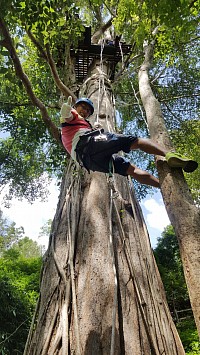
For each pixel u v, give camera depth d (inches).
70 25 190.7
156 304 84.4
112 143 93.6
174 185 71.9
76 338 72.2
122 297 82.3
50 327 79.6
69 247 97.9
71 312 80.7
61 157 323.0
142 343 73.6
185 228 62.9
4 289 260.4
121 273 88.6
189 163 74.5
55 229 112.5
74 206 114.0
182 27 153.3
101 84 196.5
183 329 294.0
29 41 289.3
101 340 73.0
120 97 383.2
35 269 376.5
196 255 58.0
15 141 380.8
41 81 328.8
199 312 51.5
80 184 124.3
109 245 95.7
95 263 89.7
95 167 100.0
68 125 105.3
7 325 247.4
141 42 178.5
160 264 412.2
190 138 368.5
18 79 163.9
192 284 55.1
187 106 388.5
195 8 168.2
